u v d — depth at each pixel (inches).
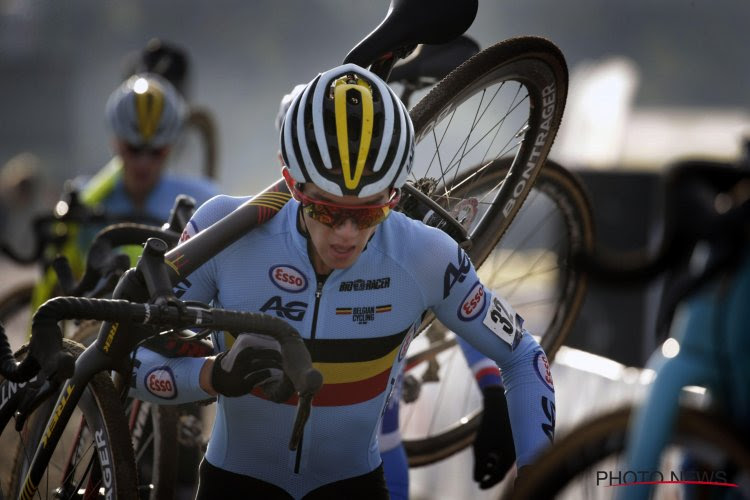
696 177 272.7
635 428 279.0
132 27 5162.4
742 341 277.1
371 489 332.8
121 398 308.2
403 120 285.1
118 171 605.9
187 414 438.3
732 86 5777.6
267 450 322.0
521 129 398.3
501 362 328.5
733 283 276.2
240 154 5364.2
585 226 462.0
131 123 582.9
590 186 933.2
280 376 271.7
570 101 1715.1
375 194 277.6
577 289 472.7
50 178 4370.1
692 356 280.8
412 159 288.5
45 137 4436.5
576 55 5880.9
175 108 598.2
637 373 533.3
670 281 292.7
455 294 315.6
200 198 613.6
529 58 365.4
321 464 324.2
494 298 324.8
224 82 5511.8
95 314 254.1
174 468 391.5
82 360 287.7
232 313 263.3
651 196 918.4
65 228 568.1
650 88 5777.6
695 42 5797.2
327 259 289.4
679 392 279.0
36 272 1151.6
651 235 917.2
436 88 350.3
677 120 1850.4
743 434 280.4
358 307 308.7
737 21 5772.6
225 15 5477.4
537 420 315.9
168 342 306.7
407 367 462.3
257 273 307.3
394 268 309.1
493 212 389.1
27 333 585.6
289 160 283.1
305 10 5595.5
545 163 437.7
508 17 5861.2
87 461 360.2
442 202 382.0
